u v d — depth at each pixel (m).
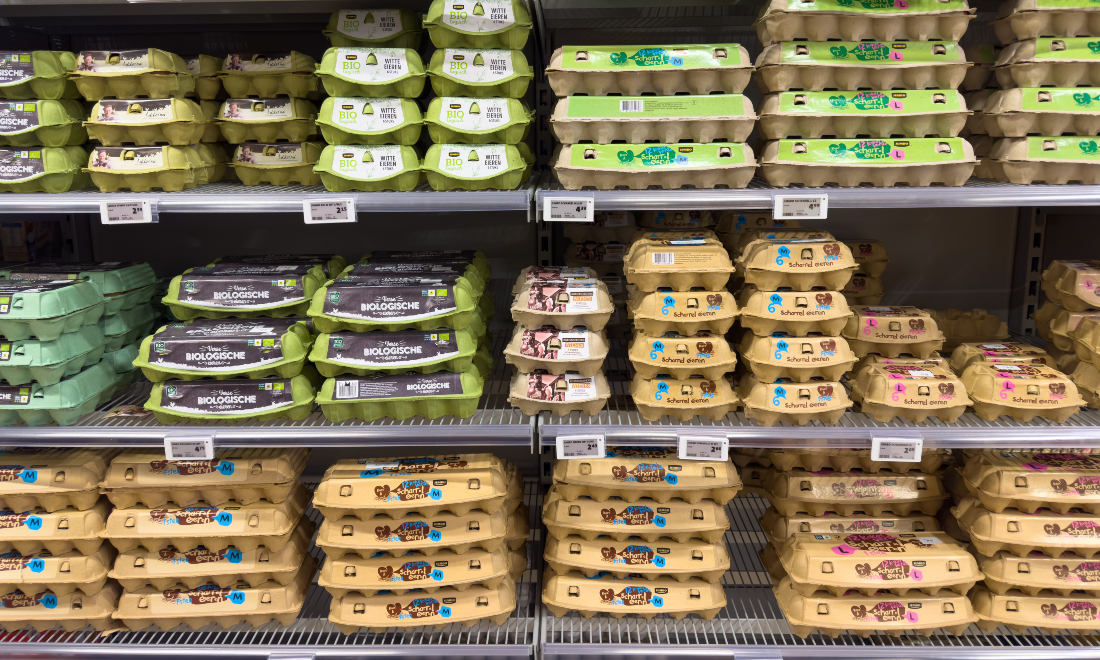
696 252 1.81
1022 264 2.47
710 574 1.88
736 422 1.85
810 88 1.80
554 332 1.84
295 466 1.94
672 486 1.84
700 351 1.80
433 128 1.81
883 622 1.79
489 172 1.79
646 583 1.88
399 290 1.81
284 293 1.92
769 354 1.79
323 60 1.79
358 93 1.82
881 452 1.75
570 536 1.91
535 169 2.34
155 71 1.82
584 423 1.82
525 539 2.08
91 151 2.01
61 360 1.78
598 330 1.85
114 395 2.08
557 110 1.79
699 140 1.78
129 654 1.85
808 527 1.97
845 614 1.80
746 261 1.87
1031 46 1.79
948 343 2.25
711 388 1.82
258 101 1.97
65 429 1.79
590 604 1.87
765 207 1.72
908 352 2.01
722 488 1.85
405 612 1.85
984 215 2.48
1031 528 1.81
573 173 1.77
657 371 1.82
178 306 1.94
